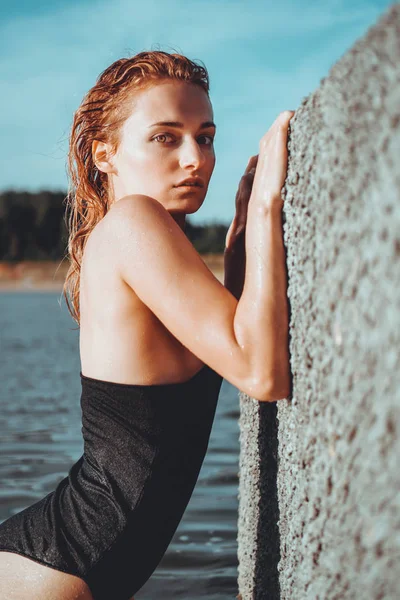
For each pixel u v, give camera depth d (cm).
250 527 211
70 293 220
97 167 199
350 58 107
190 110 183
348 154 105
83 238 211
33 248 6475
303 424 132
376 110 95
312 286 122
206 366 179
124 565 167
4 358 1202
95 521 165
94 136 196
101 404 170
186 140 183
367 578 99
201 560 304
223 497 391
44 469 450
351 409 103
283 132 145
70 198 216
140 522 166
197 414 175
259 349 142
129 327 166
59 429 590
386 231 91
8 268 6278
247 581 219
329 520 115
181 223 189
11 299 4116
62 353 1295
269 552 183
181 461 173
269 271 144
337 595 111
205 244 3884
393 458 90
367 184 97
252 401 205
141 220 162
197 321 150
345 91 107
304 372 130
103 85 194
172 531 178
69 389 845
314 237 121
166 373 168
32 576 165
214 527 344
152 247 158
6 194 6544
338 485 110
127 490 166
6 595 166
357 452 102
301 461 134
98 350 171
